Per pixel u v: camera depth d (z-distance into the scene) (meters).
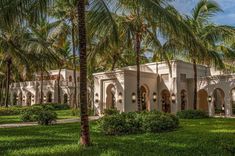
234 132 12.59
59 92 41.22
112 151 8.38
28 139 11.33
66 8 27.73
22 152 8.51
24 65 30.80
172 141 10.17
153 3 8.98
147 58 38.34
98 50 17.19
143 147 9.05
